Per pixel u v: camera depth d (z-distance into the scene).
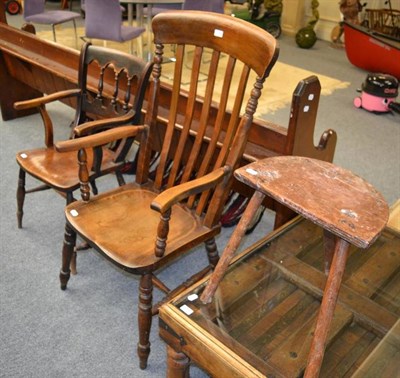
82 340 1.63
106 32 3.76
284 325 1.27
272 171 1.14
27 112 3.34
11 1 6.36
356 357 1.22
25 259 1.99
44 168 1.87
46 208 2.35
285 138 1.73
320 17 6.29
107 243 1.44
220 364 1.12
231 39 1.41
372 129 3.57
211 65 1.50
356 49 4.85
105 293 1.84
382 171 2.92
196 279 1.64
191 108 1.59
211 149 1.56
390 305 1.39
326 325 0.99
